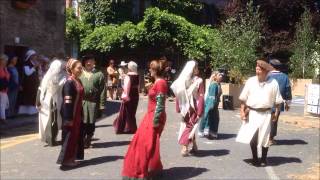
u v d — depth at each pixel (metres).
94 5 30.72
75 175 8.77
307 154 11.15
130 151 8.27
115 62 29.97
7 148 11.02
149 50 29.72
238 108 20.83
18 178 8.52
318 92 17.73
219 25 32.62
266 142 9.64
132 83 13.37
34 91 16.11
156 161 8.35
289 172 9.38
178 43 29.25
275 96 9.65
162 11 29.94
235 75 21.58
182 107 10.43
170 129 14.27
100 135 13.05
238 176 8.96
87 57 11.11
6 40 16.22
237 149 11.48
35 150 10.85
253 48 23.75
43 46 18.30
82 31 30.22
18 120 15.04
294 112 20.25
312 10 35.66
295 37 33.50
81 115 9.47
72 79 9.26
